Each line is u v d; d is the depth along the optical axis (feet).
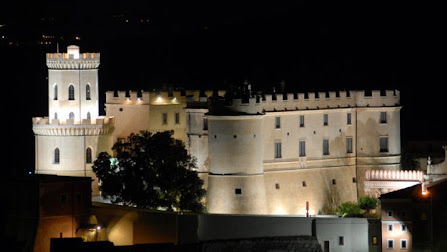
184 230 550.36
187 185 603.26
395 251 563.07
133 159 603.26
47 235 547.90
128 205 595.06
